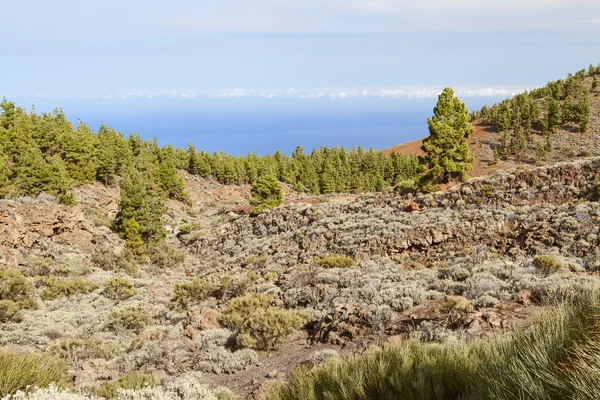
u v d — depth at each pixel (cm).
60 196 4712
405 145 15638
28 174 4600
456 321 1169
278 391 636
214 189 9869
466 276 1828
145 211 4803
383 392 490
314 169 11381
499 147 10294
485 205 3108
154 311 2458
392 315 1367
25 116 7100
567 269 1720
